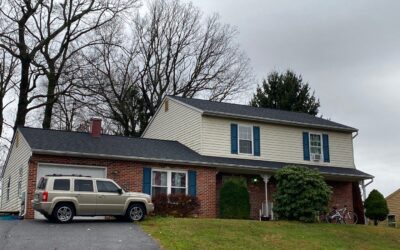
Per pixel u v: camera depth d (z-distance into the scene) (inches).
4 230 626.5
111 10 1416.1
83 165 866.8
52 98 1338.6
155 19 1765.5
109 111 1630.2
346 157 1208.2
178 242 577.3
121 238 583.8
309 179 850.1
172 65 1774.1
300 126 1152.8
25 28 1277.1
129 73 1683.1
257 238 666.2
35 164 828.0
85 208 721.0
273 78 1893.5
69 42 1392.7
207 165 970.7
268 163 1068.5
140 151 949.8
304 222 839.1
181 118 1118.4
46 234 597.3
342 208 1129.4
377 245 743.1
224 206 936.3
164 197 892.6
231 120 1074.7
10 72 1283.2
